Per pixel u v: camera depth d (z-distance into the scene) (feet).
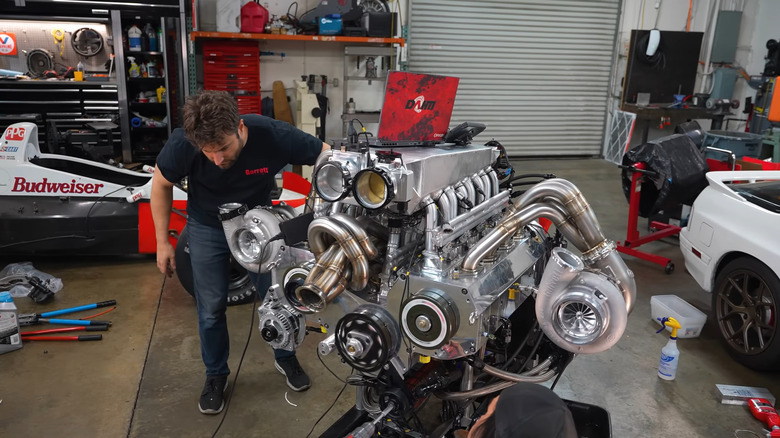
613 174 26.68
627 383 9.65
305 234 6.19
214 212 7.79
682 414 8.82
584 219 6.36
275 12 24.23
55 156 13.46
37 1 20.40
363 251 5.66
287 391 9.16
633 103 28.81
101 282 13.16
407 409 6.01
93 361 9.90
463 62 28.37
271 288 6.33
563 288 5.86
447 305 5.38
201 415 8.50
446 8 27.35
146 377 9.46
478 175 7.44
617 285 6.49
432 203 5.98
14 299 12.12
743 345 10.28
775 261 9.36
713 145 21.75
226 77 22.67
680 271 14.87
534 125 30.27
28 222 12.66
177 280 13.41
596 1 29.07
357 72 25.41
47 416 8.36
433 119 7.10
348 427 6.91
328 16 22.38
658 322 11.84
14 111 21.08
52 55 22.63
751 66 29.84
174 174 7.39
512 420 3.86
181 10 21.42
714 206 11.16
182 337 10.79
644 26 29.86
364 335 5.57
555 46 29.25
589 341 5.81
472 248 6.01
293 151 7.66
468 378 6.68
